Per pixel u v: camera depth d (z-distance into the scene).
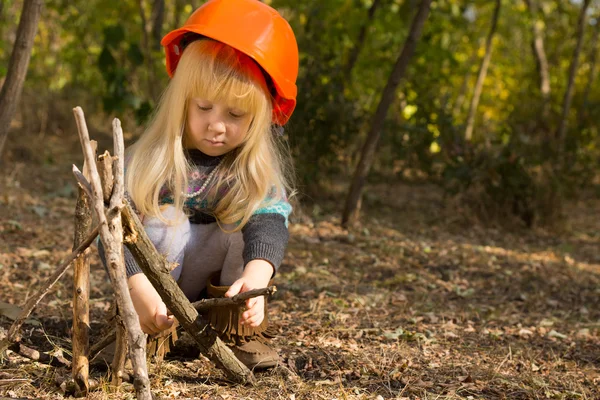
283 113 2.38
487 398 2.51
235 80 2.14
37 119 8.85
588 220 7.58
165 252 2.30
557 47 12.02
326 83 7.06
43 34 10.89
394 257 5.13
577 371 2.93
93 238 1.92
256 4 2.24
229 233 2.37
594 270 5.33
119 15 9.05
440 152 7.56
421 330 3.38
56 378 2.24
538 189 6.85
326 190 7.27
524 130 8.49
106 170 1.76
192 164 2.29
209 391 2.31
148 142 2.28
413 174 7.99
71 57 9.61
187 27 2.19
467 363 2.90
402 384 2.57
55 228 5.07
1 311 2.89
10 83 3.63
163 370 2.45
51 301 3.35
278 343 2.96
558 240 6.47
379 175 7.96
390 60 7.84
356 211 6.04
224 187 2.30
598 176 9.82
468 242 6.02
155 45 8.40
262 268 2.17
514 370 2.87
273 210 2.33
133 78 8.65
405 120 8.45
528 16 10.49
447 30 9.80
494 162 6.78
